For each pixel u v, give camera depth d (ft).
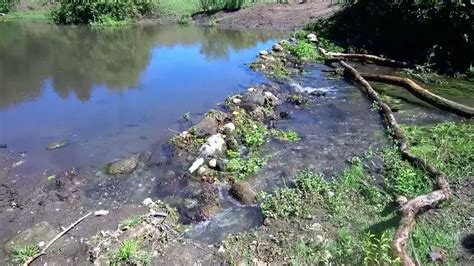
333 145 27.25
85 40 66.39
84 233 18.74
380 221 19.01
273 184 22.86
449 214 19.26
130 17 88.12
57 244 18.01
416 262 16.15
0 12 90.33
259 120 31.71
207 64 48.44
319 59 48.91
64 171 24.62
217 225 19.72
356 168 23.29
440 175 21.65
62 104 36.09
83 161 25.86
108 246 17.61
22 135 29.86
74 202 21.44
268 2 86.69
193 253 17.66
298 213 19.95
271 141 28.12
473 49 40.34
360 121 31.09
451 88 37.40
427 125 29.48
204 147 26.02
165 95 37.65
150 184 23.13
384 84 39.55
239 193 21.74
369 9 52.90
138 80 42.65
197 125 28.99
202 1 88.99
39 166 25.30
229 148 26.96
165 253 17.57
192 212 20.66
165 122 31.50
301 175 23.03
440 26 43.19
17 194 22.24
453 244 17.31
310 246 17.72
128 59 52.21
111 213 20.30
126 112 33.83
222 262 17.13
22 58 52.42
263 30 72.64
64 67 48.11
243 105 33.42
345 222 19.17
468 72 40.19
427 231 18.07
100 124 31.60
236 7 86.33
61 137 29.43
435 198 19.30
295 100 35.55
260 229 19.07
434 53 43.27
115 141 28.58
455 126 28.55
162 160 25.59
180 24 83.66
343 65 44.47
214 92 38.09
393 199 20.74
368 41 50.65
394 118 30.12
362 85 38.78
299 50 49.93
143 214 20.04
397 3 47.98
